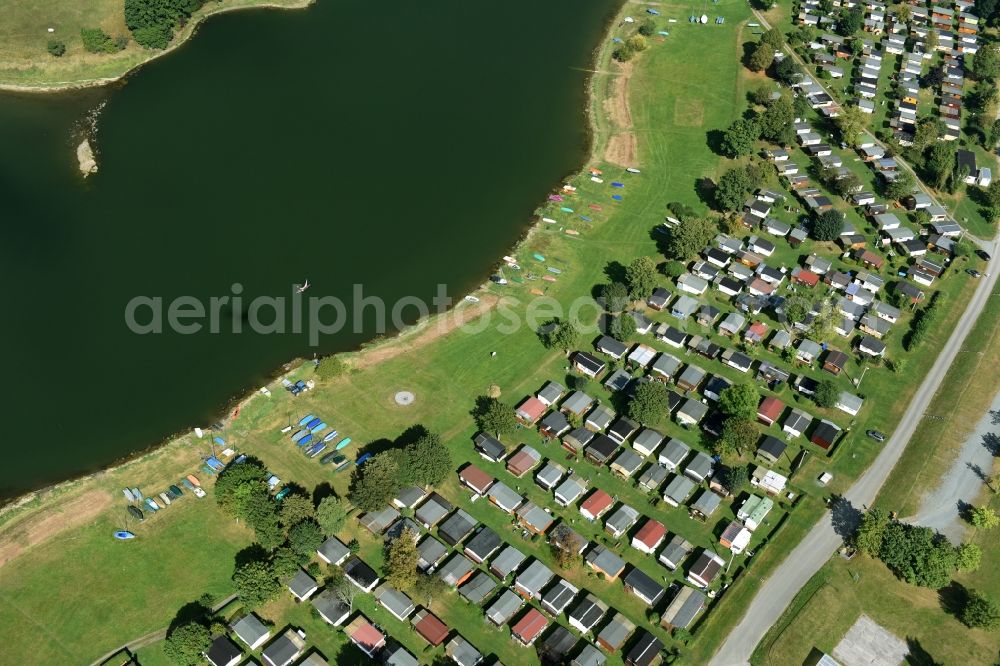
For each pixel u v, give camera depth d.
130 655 152.50
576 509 177.38
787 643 153.50
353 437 191.88
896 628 155.88
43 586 163.00
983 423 194.25
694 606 158.25
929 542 162.75
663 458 183.88
